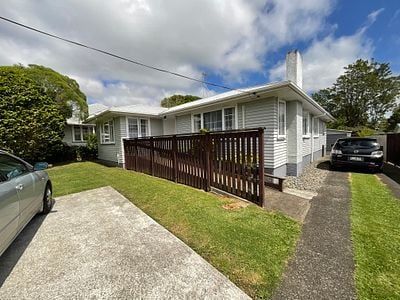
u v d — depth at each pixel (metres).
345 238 2.93
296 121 7.77
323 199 4.77
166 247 2.76
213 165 5.16
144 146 8.27
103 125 13.63
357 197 4.88
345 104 33.16
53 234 3.25
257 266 2.30
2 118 10.16
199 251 2.64
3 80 10.52
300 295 1.88
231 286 2.01
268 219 3.54
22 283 2.13
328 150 19.95
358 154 8.08
